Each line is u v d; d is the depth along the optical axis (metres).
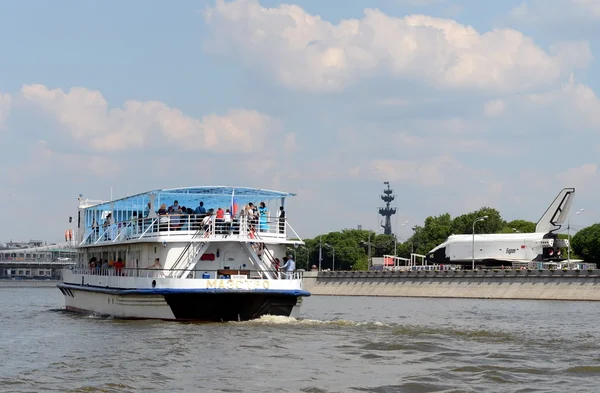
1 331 49.97
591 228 173.88
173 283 49.41
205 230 51.34
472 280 132.00
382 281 146.75
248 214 52.06
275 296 50.22
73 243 80.56
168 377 31.66
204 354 37.34
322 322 51.06
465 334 46.75
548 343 43.00
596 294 116.25
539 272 123.81
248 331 45.78
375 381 30.97
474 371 33.28
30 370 33.44
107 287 58.03
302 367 33.97
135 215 63.38
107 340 42.47
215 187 52.91
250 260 52.81
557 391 29.34
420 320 65.62
